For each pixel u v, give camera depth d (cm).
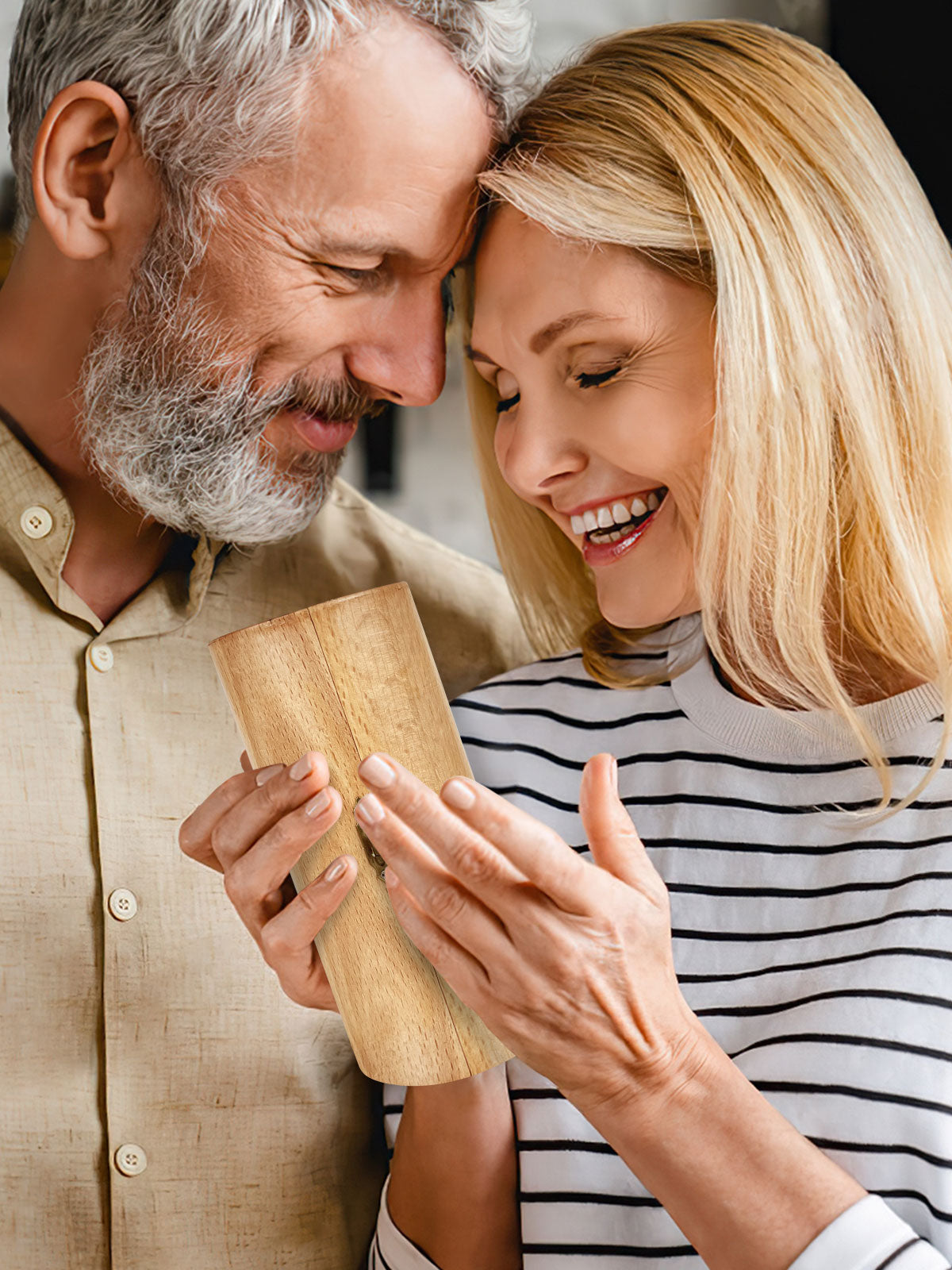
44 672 101
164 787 102
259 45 86
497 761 108
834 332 89
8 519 100
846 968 88
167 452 96
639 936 74
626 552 99
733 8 169
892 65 155
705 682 102
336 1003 81
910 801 91
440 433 185
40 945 99
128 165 93
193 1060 101
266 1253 103
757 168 89
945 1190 81
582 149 90
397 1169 101
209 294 92
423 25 88
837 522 93
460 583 123
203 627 107
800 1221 75
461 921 73
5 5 152
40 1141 98
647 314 89
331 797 74
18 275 101
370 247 90
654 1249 90
